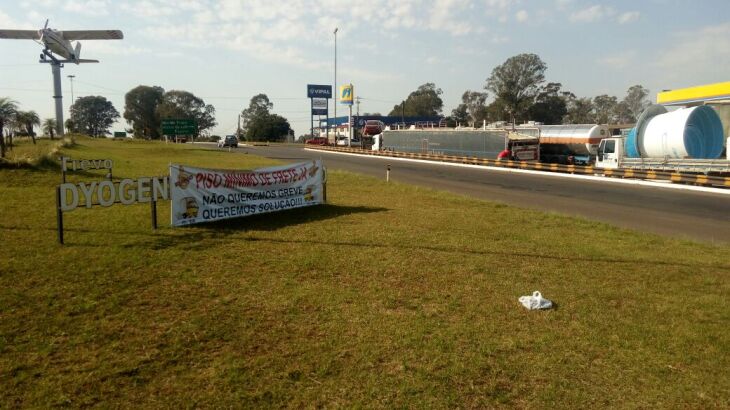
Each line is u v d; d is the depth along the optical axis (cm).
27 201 1444
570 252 933
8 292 644
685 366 480
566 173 2991
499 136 3600
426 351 502
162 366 465
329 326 562
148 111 13462
